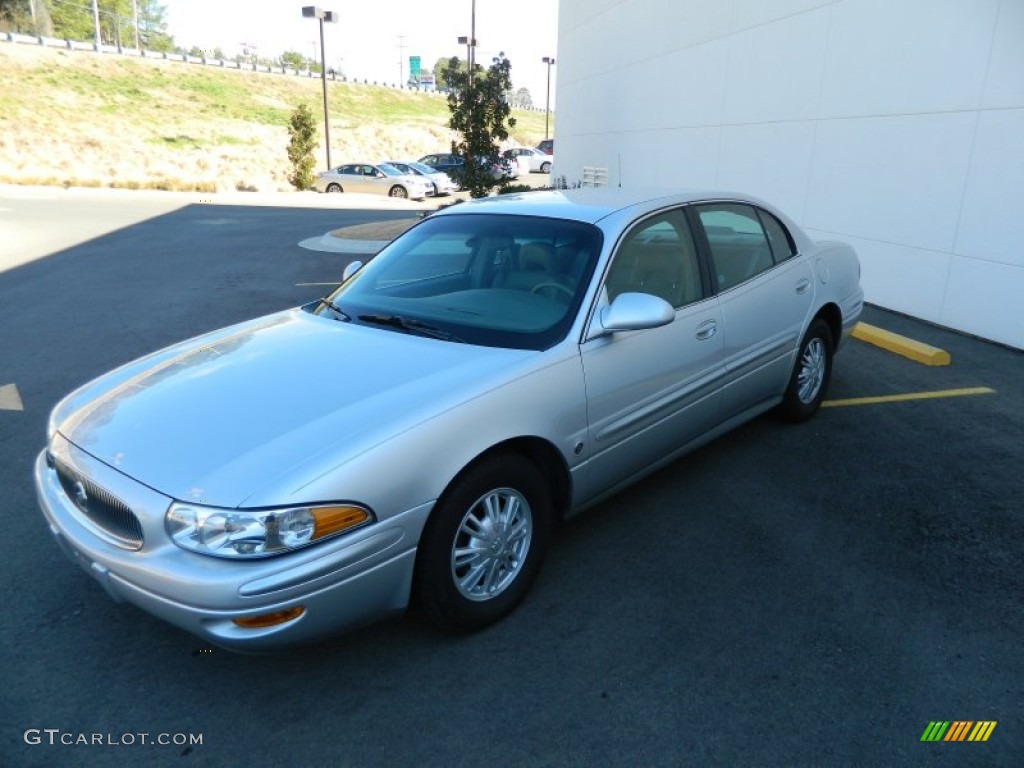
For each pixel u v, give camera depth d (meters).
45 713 2.64
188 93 61.34
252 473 2.46
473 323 3.45
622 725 2.55
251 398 2.90
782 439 4.91
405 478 2.62
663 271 3.84
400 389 2.88
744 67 10.73
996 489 4.21
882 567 3.46
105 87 55.88
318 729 2.56
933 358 6.44
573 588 3.34
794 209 9.84
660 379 3.64
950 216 7.44
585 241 3.62
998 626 3.05
